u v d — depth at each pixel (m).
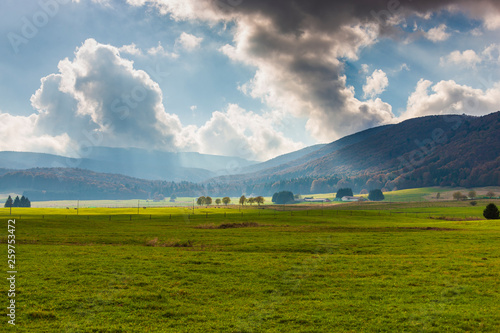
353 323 19.98
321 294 25.27
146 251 42.28
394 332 18.73
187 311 22.11
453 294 24.70
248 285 27.55
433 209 170.62
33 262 34.47
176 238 54.78
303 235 57.94
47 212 133.12
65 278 28.84
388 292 25.44
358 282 28.00
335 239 51.72
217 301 24.06
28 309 21.98
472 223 80.62
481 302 22.98
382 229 69.12
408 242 48.03
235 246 46.41
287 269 32.44
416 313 21.27
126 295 24.86
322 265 33.94
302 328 19.41
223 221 94.81
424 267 32.59
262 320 20.62
